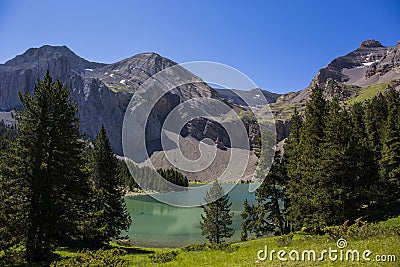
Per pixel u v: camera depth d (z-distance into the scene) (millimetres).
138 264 17203
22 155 22406
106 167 35188
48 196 22344
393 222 23484
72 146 24266
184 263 16328
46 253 22328
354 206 27953
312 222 28250
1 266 20094
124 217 36062
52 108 23750
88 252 15516
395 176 33875
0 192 21875
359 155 29203
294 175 32656
